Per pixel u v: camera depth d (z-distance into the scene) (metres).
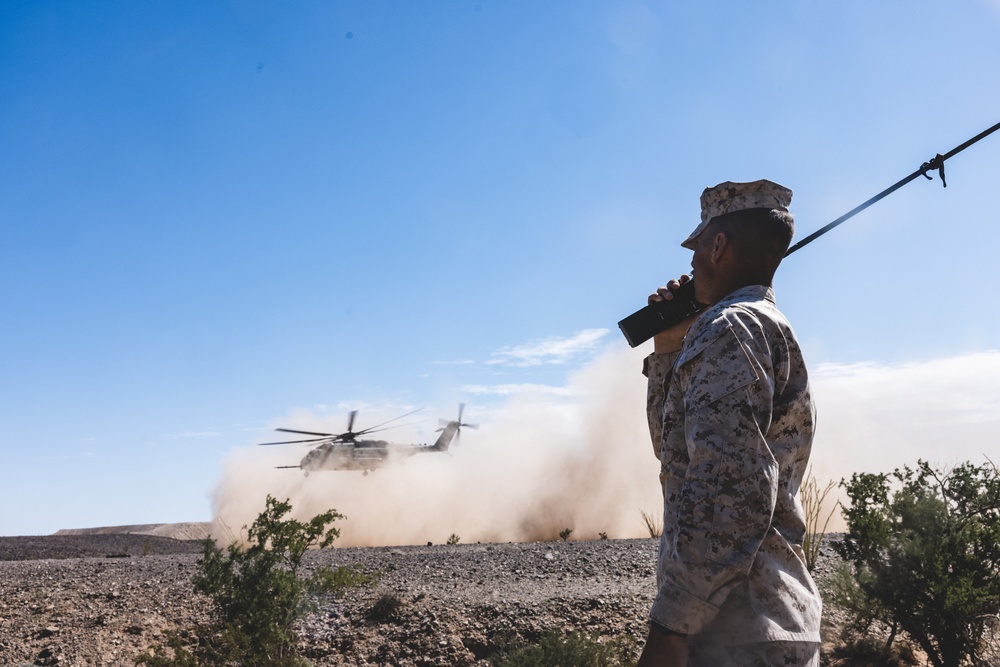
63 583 10.27
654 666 1.74
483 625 7.44
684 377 1.95
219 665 6.39
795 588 1.90
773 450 1.95
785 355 1.97
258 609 6.64
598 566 10.42
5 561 14.51
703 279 2.26
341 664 6.93
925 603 6.20
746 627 1.82
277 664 6.50
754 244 2.14
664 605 1.75
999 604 6.16
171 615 8.34
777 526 1.97
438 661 6.88
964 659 6.23
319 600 7.28
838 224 2.63
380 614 7.85
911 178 2.58
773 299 2.15
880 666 6.34
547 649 6.26
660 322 2.39
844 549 6.61
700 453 1.79
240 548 6.95
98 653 7.36
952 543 6.18
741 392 1.82
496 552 12.61
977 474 6.57
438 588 9.02
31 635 7.90
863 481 6.71
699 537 1.74
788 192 2.22
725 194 2.21
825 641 6.86
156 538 24.97
